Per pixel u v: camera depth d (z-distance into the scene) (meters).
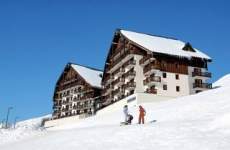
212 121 18.56
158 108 43.00
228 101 32.16
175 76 69.06
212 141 14.36
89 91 93.81
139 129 19.08
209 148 13.25
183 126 18.66
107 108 74.31
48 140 19.94
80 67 102.88
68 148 16.11
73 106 100.19
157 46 70.50
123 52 78.12
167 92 67.31
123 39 78.94
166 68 68.75
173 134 16.70
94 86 92.88
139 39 73.62
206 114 27.25
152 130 18.31
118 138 17.20
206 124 18.48
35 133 27.58
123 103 67.00
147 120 32.97
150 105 51.38
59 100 108.31
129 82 71.56
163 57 69.19
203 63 72.94
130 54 72.75
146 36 77.50
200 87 69.88
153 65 67.62
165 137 16.17
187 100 43.91
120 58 78.06
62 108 105.56
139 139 16.34
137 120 35.06
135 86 70.25
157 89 66.69
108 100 85.19
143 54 72.81
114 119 42.94
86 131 21.77
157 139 15.88
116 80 80.19
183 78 69.75
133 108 53.34
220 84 89.69
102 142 16.62
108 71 87.25
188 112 31.69
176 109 35.59
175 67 69.75
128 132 18.58
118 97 79.38
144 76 71.75
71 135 20.70
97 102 91.38
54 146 17.20
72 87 101.75
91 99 92.50
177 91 68.25
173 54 68.44
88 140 17.67
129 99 64.75
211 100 36.50
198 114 28.67
